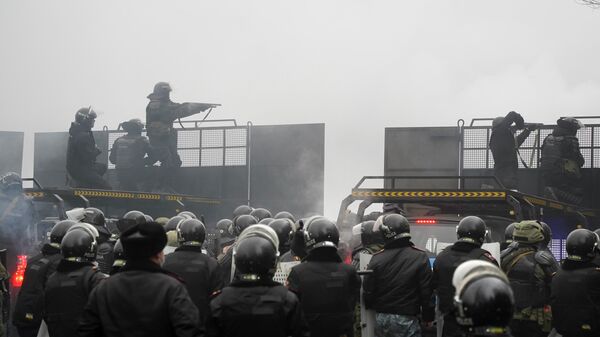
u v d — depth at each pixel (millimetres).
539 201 16688
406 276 9500
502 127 21484
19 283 16531
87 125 23688
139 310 5984
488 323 4438
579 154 21750
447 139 23047
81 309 8203
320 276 8219
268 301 6422
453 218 14172
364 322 9695
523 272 9961
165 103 25531
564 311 9375
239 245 6543
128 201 21250
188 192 26312
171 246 10688
